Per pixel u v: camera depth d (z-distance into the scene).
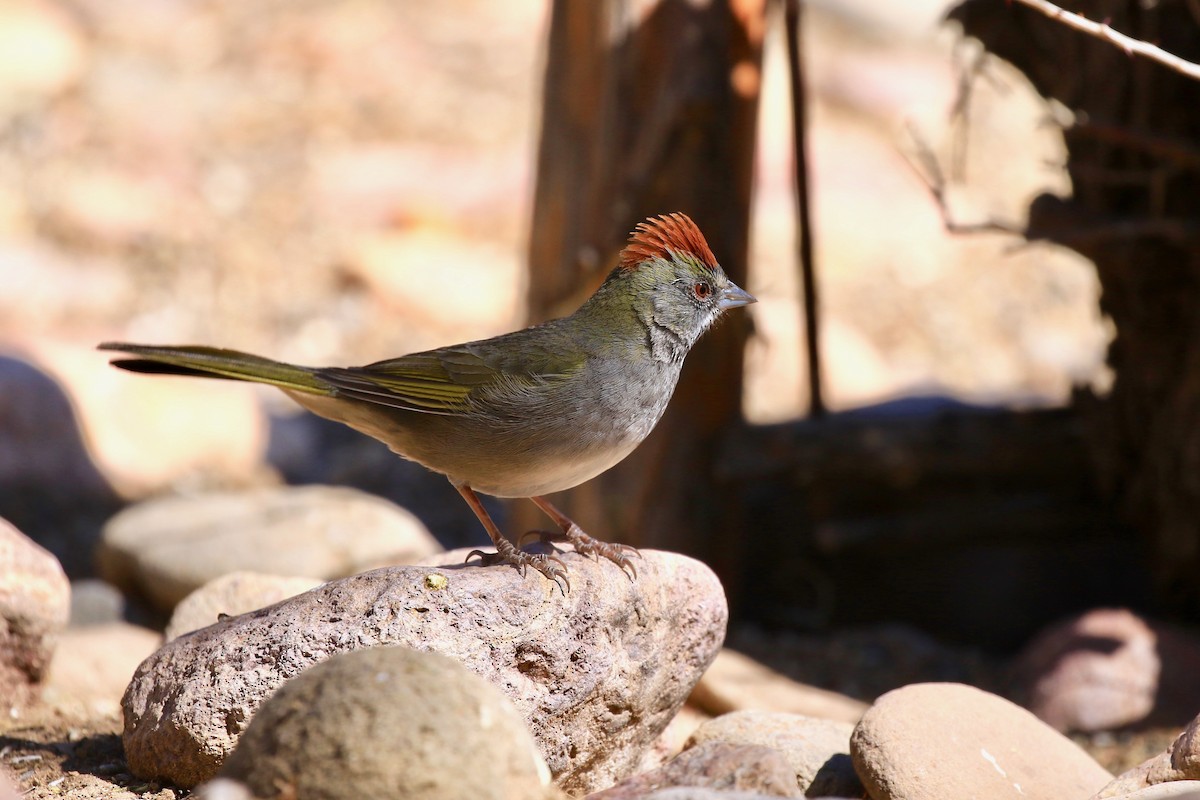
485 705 5.32
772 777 5.88
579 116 12.21
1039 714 10.77
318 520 12.45
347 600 6.73
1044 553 13.58
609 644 7.15
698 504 12.75
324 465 17.23
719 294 8.46
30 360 16.22
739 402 12.84
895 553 13.70
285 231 21.30
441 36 26.84
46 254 20.11
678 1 11.80
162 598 11.86
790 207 22.19
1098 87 11.13
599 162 12.14
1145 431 12.16
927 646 12.91
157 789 6.76
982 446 12.77
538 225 12.66
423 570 6.94
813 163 23.50
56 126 22.95
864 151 24.09
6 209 20.86
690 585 7.62
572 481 8.17
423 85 25.14
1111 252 11.44
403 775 5.07
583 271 12.23
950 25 11.82
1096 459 12.51
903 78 25.75
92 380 16.58
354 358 19.08
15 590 8.27
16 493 15.38
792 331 19.42
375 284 20.16
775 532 13.95
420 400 7.83
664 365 8.26
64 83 24.19
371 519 12.52
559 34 12.27
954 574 13.70
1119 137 10.33
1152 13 10.61
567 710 7.00
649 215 12.06
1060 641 11.21
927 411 13.45
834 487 13.60
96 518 15.23
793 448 12.66
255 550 11.91
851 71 25.70
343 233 21.41
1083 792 7.18
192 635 7.06
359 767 5.10
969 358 20.00
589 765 7.32
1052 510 13.09
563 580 7.13
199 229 21.12
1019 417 12.91
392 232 21.48
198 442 16.67
